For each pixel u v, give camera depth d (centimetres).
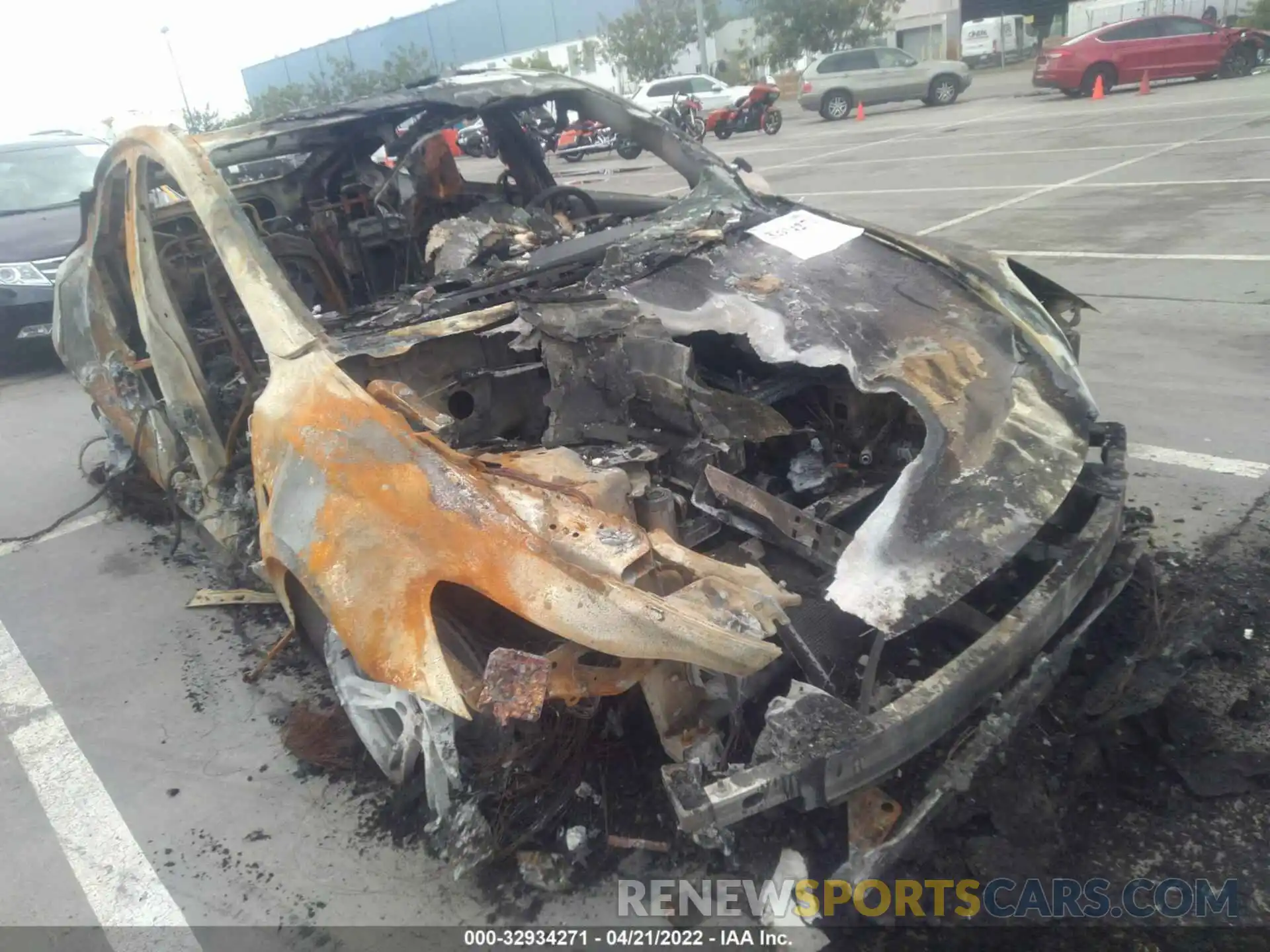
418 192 373
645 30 2966
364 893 220
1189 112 1252
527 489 205
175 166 296
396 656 189
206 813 253
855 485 255
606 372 260
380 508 201
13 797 270
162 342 318
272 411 236
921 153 1248
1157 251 640
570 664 188
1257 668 252
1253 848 203
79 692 315
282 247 333
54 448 561
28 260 708
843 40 2788
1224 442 373
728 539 240
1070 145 1133
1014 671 199
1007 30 2836
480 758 221
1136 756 227
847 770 176
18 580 401
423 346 262
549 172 450
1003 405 237
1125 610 268
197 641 337
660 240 322
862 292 282
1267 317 495
